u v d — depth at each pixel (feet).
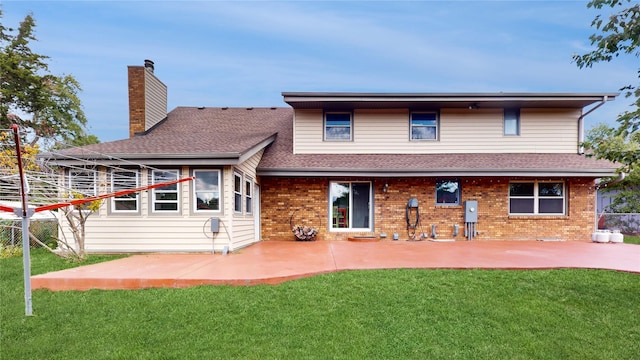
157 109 43.04
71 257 25.70
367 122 40.68
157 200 29.04
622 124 12.51
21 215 14.85
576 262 23.21
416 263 23.02
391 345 11.88
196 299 16.07
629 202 49.55
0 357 11.07
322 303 15.55
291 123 47.39
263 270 20.61
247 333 12.69
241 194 31.60
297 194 38.17
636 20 11.51
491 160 37.55
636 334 12.78
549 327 13.33
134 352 11.35
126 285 18.22
